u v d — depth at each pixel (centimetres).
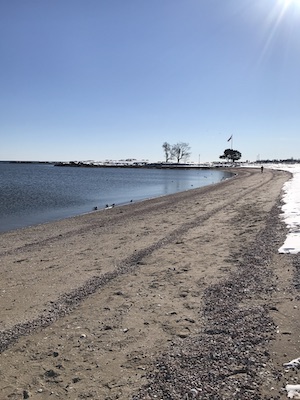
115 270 782
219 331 451
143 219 1644
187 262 809
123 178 7400
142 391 340
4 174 9212
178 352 407
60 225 1608
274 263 727
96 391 346
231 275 682
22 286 705
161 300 580
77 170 13575
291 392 317
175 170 13425
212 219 1462
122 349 426
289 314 480
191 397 323
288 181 3516
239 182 4362
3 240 1280
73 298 617
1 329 503
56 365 399
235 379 344
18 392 352
